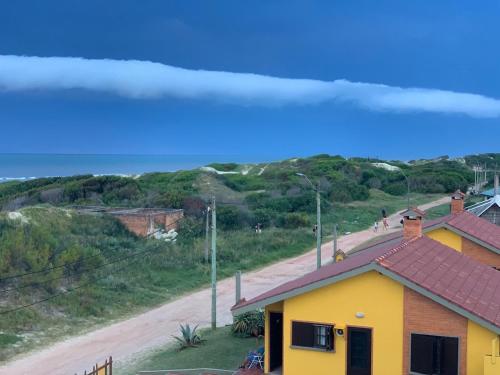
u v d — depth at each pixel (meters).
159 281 38.97
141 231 48.16
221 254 46.09
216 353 23.36
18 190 76.00
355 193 81.38
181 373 20.27
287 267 44.97
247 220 58.97
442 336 14.16
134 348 26.64
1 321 28.94
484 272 17.38
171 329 29.58
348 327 14.99
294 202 69.94
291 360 15.54
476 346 13.90
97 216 47.94
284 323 15.62
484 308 14.13
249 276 42.19
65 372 23.75
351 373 15.01
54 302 32.19
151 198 63.06
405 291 14.48
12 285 32.19
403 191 88.62
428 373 14.27
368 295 14.80
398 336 14.55
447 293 14.23
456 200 25.61
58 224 43.06
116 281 36.66
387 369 14.65
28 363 25.06
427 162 127.38
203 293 37.47
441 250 18.06
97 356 25.69
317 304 15.27
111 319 32.00
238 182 84.75
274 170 95.50
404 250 16.33
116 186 68.56
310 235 55.31
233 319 28.30
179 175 82.00
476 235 21.75
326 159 106.25
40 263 34.59
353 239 54.72
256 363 17.61
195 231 52.31
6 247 34.16
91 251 39.00
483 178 100.50
